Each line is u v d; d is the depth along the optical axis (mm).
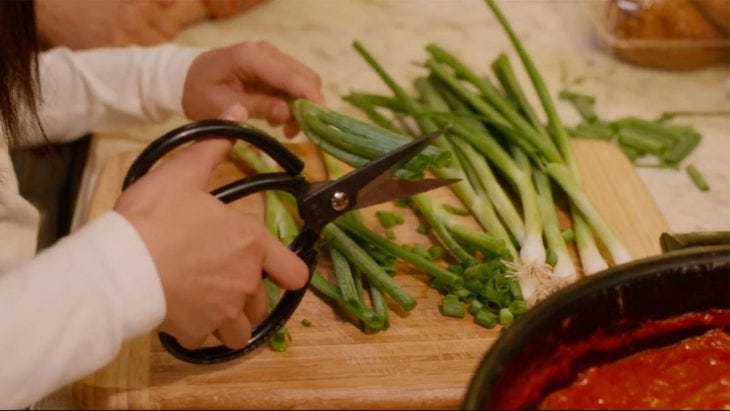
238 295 849
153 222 805
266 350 943
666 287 815
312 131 1093
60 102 1248
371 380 914
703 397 827
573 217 1145
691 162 1313
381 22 1615
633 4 1473
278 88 1158
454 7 1663
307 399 893
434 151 934
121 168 1182
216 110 1194
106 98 1247
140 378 905
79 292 789
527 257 1062
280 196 1118
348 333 971
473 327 984
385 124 1273
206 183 869
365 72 1475
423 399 901
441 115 1229
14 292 797
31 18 848
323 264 1055
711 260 818
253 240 848
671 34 1469
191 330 848
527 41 1573
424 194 1105
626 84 1473
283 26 1585
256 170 1194
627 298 806
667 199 1246
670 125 1369
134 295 789
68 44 1441
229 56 1177
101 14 1429
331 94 1415
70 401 938
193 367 918
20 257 1099
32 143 1235
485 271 1007
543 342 755
